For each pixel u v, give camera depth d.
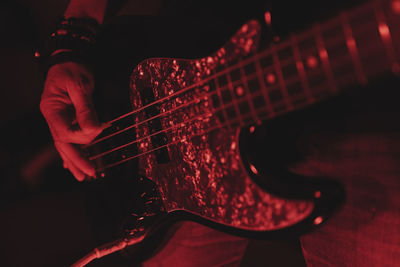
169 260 0.77
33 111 1.43
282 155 0.47
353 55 0.38
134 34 0.62
